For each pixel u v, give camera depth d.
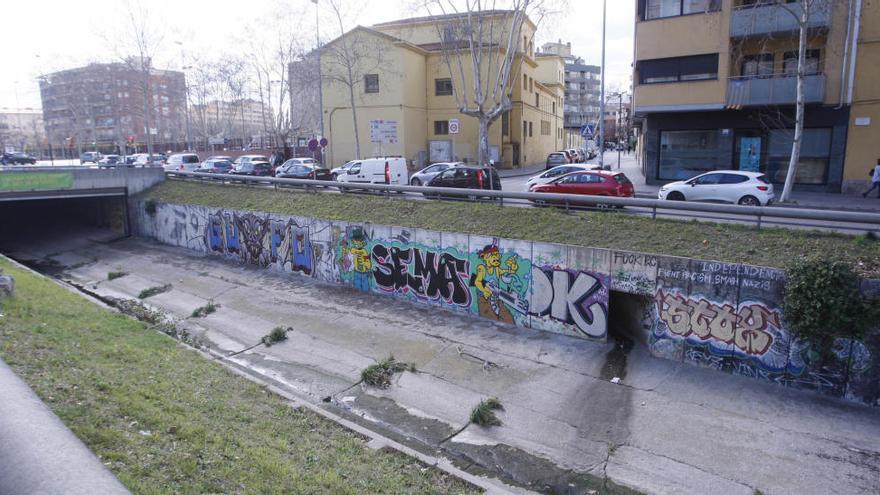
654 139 28.62
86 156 65.56
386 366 11.73
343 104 43.41
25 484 2.73
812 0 20.67
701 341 10.69
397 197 18.38
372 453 7.16
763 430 8.80
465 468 8.38
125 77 53.88
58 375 6.97
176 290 18.75
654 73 27.31
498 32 43.00
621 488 7.79
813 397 9.44
